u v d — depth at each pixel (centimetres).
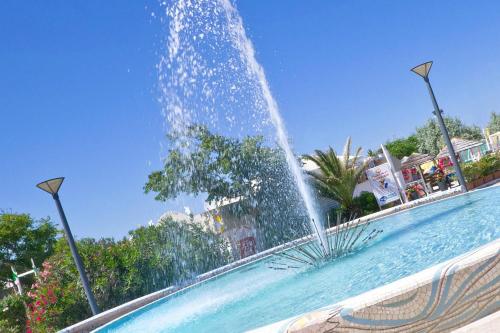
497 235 630
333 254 941
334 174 2419
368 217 1582
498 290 294
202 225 2073
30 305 1469
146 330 827
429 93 1376
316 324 283
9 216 3991
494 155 2200
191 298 1109
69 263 1459
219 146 2372
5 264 3794
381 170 1970
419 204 1543
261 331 295
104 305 1414
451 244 673
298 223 2364
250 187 2386
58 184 1140
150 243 1770
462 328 277
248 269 1388
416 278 293
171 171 2388
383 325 282
